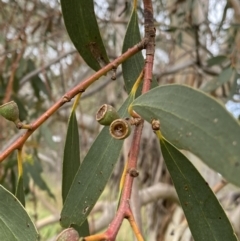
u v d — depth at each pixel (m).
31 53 0.47
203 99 0.10
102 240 0.10
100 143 0.16
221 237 0.13
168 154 0.14
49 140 0.42
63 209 0.15
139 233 0.11
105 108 0.12
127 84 0.17
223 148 0.10
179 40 0.44
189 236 0.39
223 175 0.10
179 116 0.11
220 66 0.43
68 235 0.10
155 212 0.56
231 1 0.38
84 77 0.50
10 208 0.13
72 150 0.17
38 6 0.46
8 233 0.13
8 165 0.37
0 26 0.42
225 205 0.45
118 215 0.11
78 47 0.17
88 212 0.15
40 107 0.48
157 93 0.12
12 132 0.53
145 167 0.57
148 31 0.15
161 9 0.46
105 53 0.18
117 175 0.53
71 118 0.17
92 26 0.17
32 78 0.46
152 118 0.12
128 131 0.11
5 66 0.45
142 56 0.17
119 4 0.43
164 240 0.53
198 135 0.10
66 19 0.17
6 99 0.37
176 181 0.14
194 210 0.14
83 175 0.16
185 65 0.47
